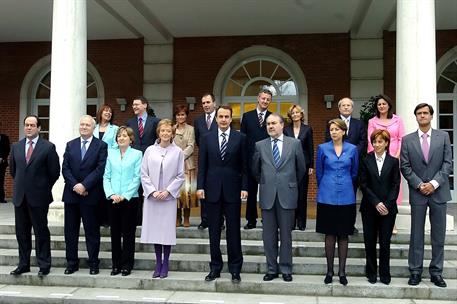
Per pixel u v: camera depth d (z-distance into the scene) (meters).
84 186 5.44
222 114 5.41
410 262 5.26
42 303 5.12
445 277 5.57
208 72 12.91
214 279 5.41
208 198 5.40
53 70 7.58
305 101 12.53
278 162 5.37
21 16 11.44
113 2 10.29
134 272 5.79
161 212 5.43
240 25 11.99
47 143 5.57
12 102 13.68
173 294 5.27
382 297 5.14
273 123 5.36
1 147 11.75
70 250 5.66
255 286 5.30
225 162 5.38
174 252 6.37
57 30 7.57
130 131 5.65
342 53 12.48
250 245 6.27
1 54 13.73
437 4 10.39
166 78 13.01
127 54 13.20
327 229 5.20
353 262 5.82
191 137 6.91
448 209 10.38
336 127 5.22
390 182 5.18
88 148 5.62
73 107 7.53
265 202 5.38
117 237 5.61
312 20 11.55
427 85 6.77
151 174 5.46
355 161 5.27
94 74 13.30
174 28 12.27
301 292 5.25
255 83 12.94
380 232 5.26
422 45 6.79
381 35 12.32
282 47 12.69
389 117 6.17
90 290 5.41
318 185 5.35
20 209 5.58
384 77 12.30
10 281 5.64
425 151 5.20
